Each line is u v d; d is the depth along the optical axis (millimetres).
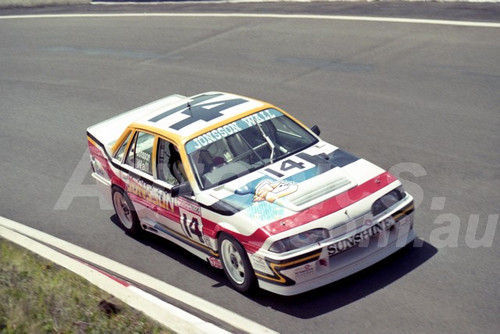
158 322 5914
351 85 12664
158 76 15328
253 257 6477
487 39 13438
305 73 13672
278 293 6422
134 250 8352
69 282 6922
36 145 12766
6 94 16078
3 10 25297
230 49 16016
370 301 6355
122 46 18078
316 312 6316
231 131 7715
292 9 17984
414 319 6008
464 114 10703
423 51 13508
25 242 8180
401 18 15508
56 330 6191
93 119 13633
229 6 19656
